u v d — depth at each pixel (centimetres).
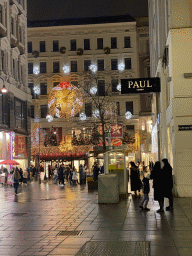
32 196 2095
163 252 722
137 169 1908
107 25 6388
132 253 714
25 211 1408
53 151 5659
